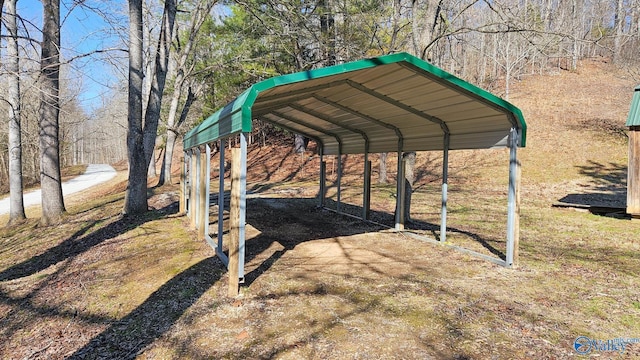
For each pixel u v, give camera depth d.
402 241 6.54
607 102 22.94
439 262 5.25
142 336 3.30
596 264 5.10
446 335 3.08
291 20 10.99
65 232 8.44
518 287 4.21
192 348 3.00
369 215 8.45
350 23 11.77
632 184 8.39
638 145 8.29
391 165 18.45
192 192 7.50
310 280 4.45
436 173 16.50
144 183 9.26
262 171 19.25
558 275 4.64
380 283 4.35
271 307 3.69
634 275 4.62
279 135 26.41
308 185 14.96
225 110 4.50
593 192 12.15
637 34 8.20
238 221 3.95
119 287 4.62
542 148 17.48
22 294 4.80
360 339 3.03
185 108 16.14
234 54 13.58
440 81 4.41
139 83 8.97
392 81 4.76
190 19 14.23
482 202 10.95
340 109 6.76
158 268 5.09
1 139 21.64
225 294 4.04
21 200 10.93
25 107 12.70
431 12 8.30
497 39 23.56
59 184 10.04
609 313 3.51
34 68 8.05
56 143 9.83
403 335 3.08
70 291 4.68
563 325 3.26
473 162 17.23
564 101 24.05
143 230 7.50
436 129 6.37
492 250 5.87
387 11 11.71
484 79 29.59
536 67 34.44
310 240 6.61
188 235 6.94
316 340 3.02
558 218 8.65
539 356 2.76
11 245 8.36
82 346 3.27
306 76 3.73
